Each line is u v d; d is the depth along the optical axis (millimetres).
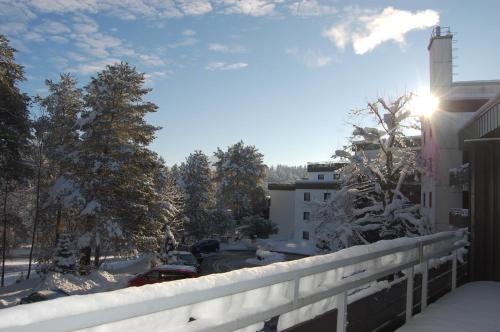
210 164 70875
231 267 37969
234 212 70750
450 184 22750
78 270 27734
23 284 25969
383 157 25141
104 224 29250
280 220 67688
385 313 5188
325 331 3844
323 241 25609
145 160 31906
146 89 32312
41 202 32781
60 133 32906
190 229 62219
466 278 9203
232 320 2711
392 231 23078
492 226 9305
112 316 2000
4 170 28844
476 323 5789
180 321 2471
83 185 29953
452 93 27891
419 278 6477
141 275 22000
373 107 24125
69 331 1829
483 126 14078
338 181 26156
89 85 31750
